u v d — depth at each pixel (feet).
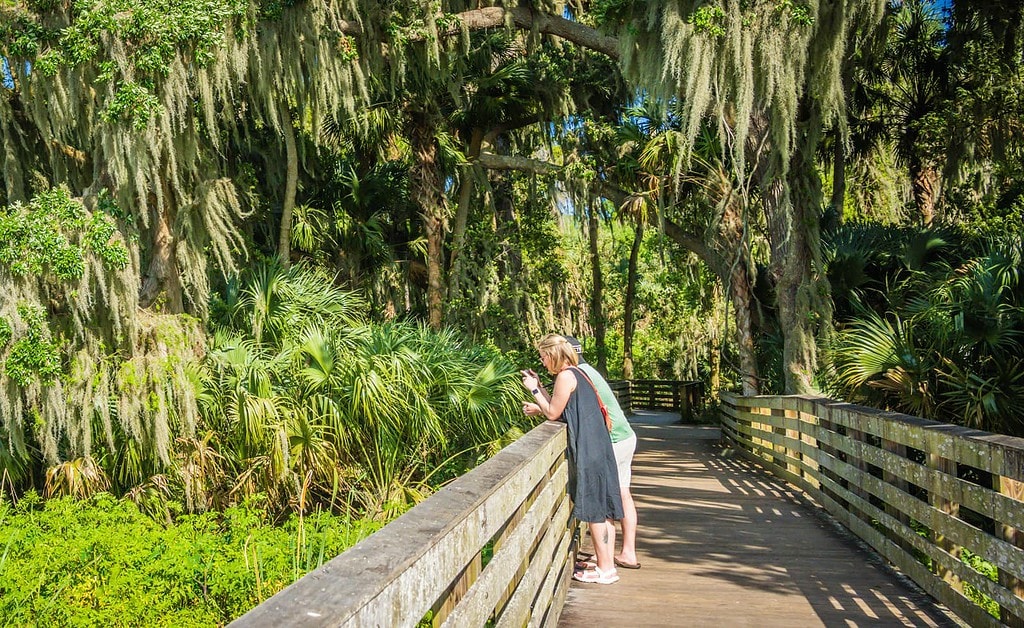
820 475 28.94
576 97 69.87
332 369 32.99
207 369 33.86
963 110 57.36
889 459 20.03
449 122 69.10
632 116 65.10
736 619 16.37
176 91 34.37
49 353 29.68
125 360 32.12
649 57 46.37
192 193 39.50
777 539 23.71
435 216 65.41
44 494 31.45
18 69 34.71
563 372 18.47
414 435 32.78
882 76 65.10
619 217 68.74
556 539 16.52
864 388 30.96
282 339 37.37
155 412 30.58
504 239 73.56
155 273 36.86
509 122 69.31
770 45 41.65
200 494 31.01
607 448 18.17
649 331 119.14
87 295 30.35
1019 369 28.27
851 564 20.71
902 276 52.70
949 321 29.71
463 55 52.11
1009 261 30.12
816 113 49.44
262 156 59.11
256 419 30.27
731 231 60.13
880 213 78.48
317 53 42.27
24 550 23.22
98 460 32.09
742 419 48.14
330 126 61.93
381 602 5.68
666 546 22.84
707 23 41.60
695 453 50.52
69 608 19.60
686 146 56.75
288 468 30.50
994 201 61.26
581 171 64.80
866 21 43.86
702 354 110.52
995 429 27.78
